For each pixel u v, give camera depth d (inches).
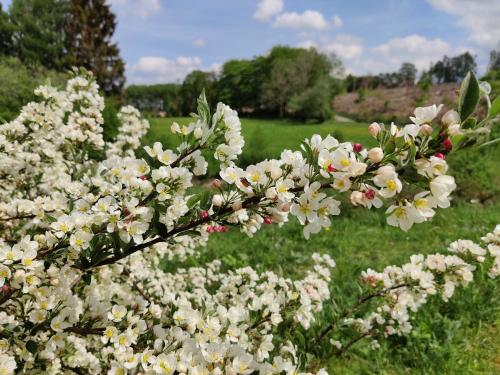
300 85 2055.9
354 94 2193.7
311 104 1786.4
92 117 120.7
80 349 78.8
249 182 60.0
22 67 741.9
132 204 62.0
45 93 113.9
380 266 230.2
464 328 159.6
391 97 1795.0
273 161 58.8
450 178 45.2
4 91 540.4
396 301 116.0
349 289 186.1
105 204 64.5
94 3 1234.0
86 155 118.6
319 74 2101.4
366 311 163.2
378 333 132.1
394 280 118.3
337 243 273.7
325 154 51.5
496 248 107.5
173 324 79.8
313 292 112.5
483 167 369.4
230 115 67.2
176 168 64.5
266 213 61.3
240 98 2409.0
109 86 1262.3
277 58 2310.5
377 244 274.1
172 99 2566.4
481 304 166.4
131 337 71.9
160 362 64.9
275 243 272.1
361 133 1182.3
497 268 108.2
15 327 70.8
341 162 49.6
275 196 55.9
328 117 1792.6
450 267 108.5
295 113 2039.9
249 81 2399.1
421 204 47.3
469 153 371.6
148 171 68.1
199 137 67.4
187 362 65.8
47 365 74.6
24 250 66.7
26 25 1483.8
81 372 83.2
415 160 46.8
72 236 63.8
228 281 116.3
